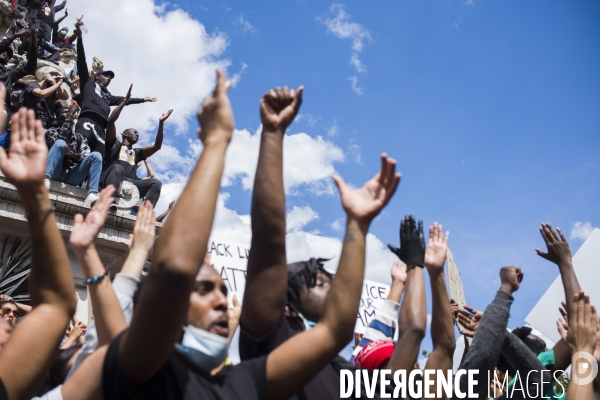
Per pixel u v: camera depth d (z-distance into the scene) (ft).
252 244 11.16
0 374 9.00
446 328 14.16
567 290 17.39
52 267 9.38
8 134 38.58
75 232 11.54
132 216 36.78
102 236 35.70
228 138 8.96
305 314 12.55
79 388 9.73
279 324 11.15
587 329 14.49
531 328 19.54
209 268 10.38
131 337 8.25
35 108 39.42
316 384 11.23
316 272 12.75
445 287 14.34
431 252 14.47
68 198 35.60
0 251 33.17
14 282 32.73
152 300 8.05
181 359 9.70
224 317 10.12
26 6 55.83
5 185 32.99
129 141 43.06
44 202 9.23
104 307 11.05
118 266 36.88
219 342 9.63
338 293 9.70
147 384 8.62
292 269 12.75
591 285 20.65
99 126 39.65
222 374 9.67
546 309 20.08
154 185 41.19
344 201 10.03
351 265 9.77
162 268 8.06
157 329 8.10
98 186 37.32
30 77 48.83
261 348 11.10
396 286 16.85
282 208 11.06
